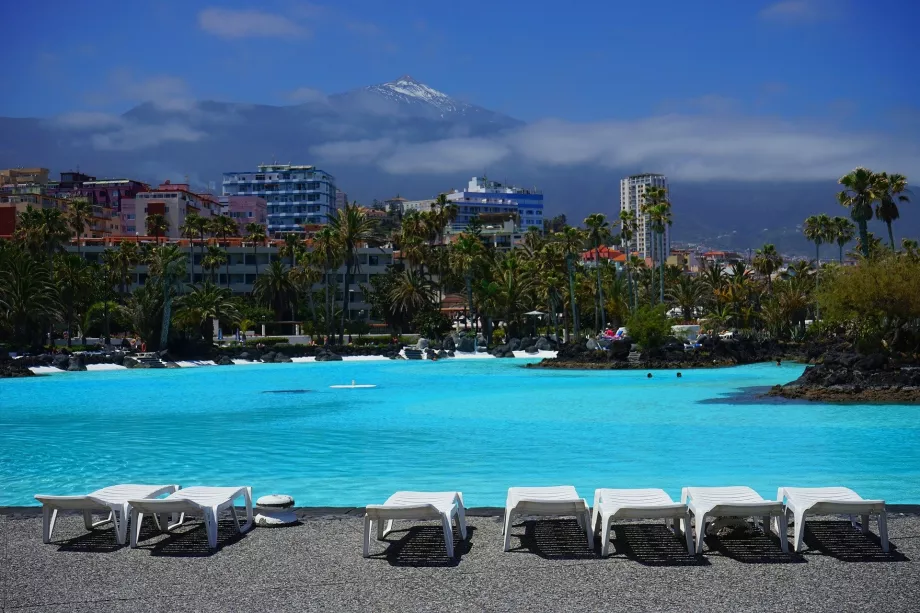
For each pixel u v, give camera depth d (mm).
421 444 22797
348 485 16844
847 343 51875
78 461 20547
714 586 9016
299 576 9555
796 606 8336
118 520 11414
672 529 11430
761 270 127438
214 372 61562
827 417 27641
